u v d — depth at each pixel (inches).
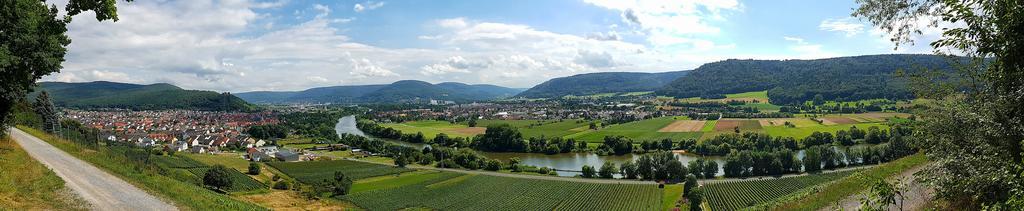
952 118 558.9
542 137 6466.5
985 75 502.6
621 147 5851.4
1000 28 428.8
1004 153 462.0
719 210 2977.4
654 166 4284.0
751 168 4539.9
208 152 5999.0
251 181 3710.6
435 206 3331.7
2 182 942.4
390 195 3631.9
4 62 978.1
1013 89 464.1
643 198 3459.6
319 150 6653.5
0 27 1027.9
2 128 1733.5
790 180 3811.5
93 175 1254.3
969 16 437.4
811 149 4355.3
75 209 884.0
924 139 631.8
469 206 3353.8
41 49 1123.9
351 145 7052.2
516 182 4148.6
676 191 3654.0
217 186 2972.4
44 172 1144.2
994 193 473.4
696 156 5472.4
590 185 3969.0
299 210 2792.8
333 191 3575.3
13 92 1317.7
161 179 1354.6
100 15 939.3
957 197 560.1
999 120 478.0
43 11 1084.5
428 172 4746.6
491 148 6530.5
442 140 7160.4
